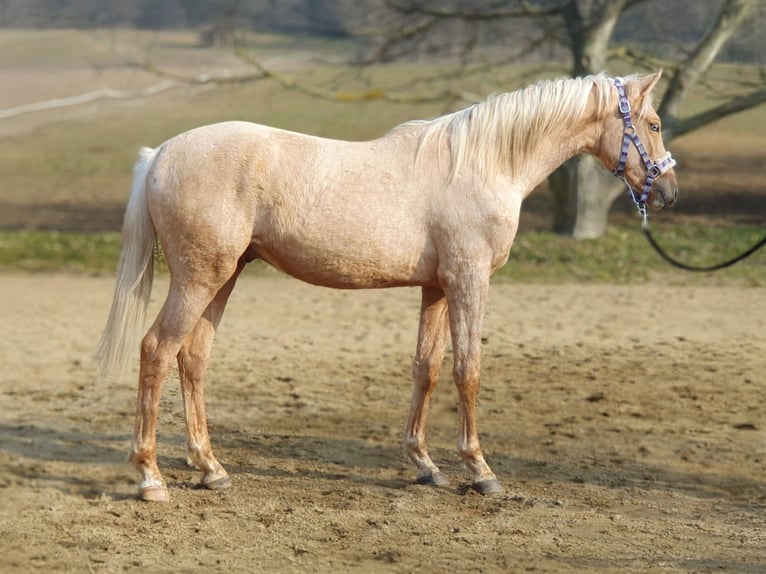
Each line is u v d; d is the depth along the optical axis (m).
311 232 7.51
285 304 16.47
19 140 39.03
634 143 8.12
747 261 19.98
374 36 23.22
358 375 12.21
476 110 7.88
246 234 7.48
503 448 9.48
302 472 8.70
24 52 59.34
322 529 7.30
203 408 8.16
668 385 11.73
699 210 25.77
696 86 23.16
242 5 31.31
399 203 7.66
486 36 23.36
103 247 21.75
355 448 9.42
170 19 29.72
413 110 40.75
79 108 46.31
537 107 7.93
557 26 21.78
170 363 7.64
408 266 7.76
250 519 7.50
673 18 22.86
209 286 7.53
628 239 21.70
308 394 11.32
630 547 7.03
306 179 7.52
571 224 21.81
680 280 18.52
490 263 7.81
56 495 7.95
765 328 14.75
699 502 8.07
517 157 7.92
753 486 8.49
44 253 21.09
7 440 9.49
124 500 7.86
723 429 10.12
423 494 8.12
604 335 14.33
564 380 11.93
